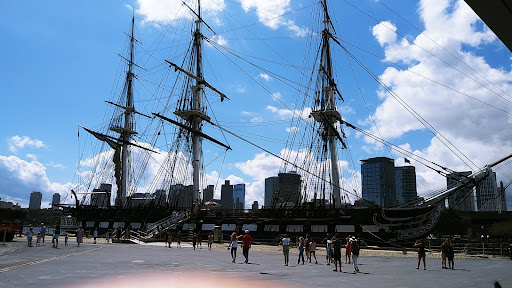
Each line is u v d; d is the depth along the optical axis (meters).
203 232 59.44
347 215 50.44
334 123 62.78
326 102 63.00
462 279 19.64
